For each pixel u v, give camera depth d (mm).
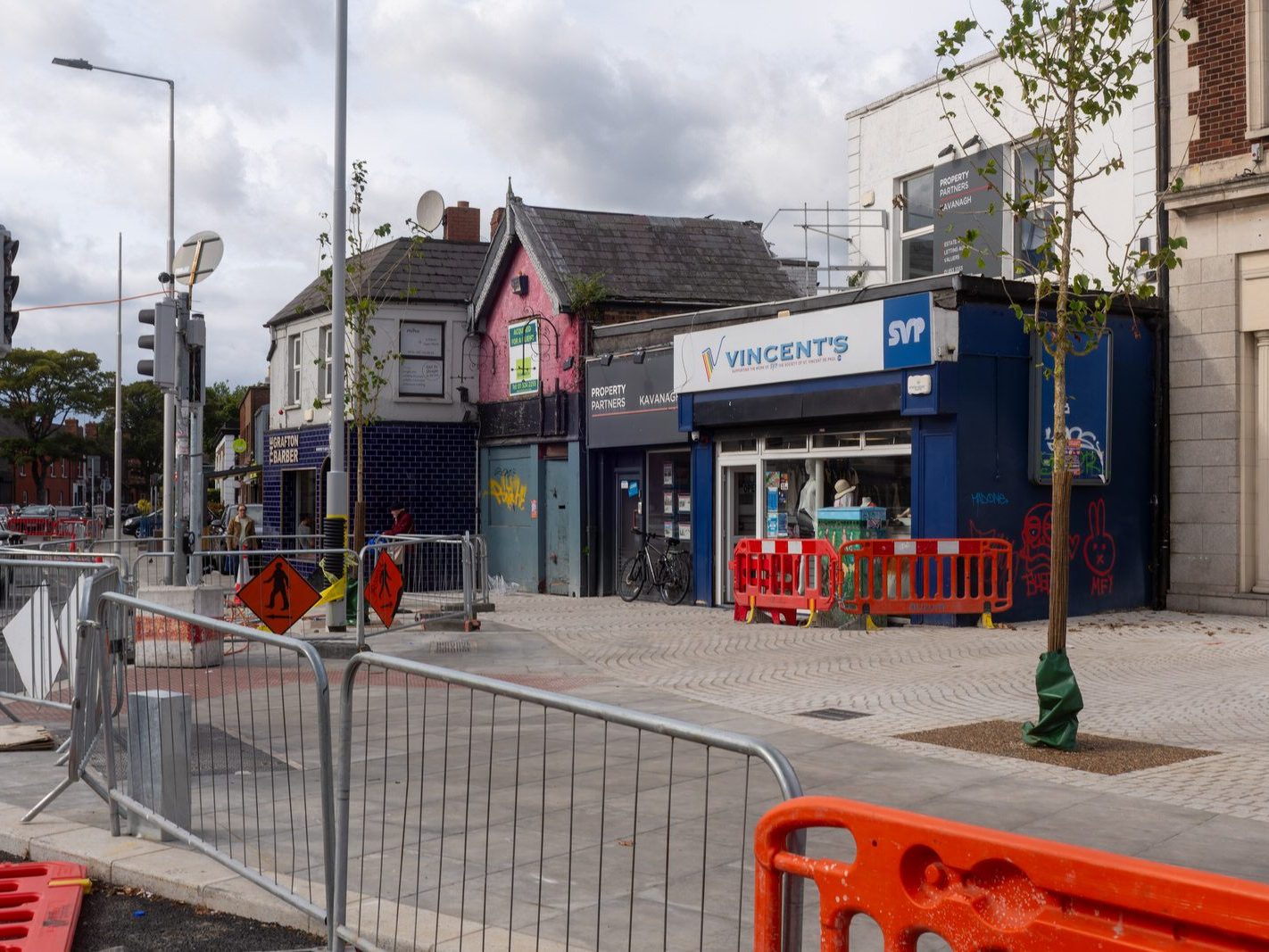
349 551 15656
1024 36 8484
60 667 8195
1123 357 16797
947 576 15336
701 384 19234
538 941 3855
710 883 3771
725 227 25969
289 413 30062
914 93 21562
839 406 16766
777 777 2988
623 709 3467
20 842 6141
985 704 9898
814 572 15680
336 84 16219
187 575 16672
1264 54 15820
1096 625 15188
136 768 6074
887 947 2525
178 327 15953
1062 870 2197
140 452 109312
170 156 30016
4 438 100062
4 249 12078
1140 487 16984
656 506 21781
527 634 15523
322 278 25266
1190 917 2016
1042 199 8969
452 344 26781
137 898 5445
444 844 4242
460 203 31125
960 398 15414
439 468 26688
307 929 4984
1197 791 6988
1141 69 17016
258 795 5121
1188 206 16469
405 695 4410
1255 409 16188
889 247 22188
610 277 23734
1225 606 16234
